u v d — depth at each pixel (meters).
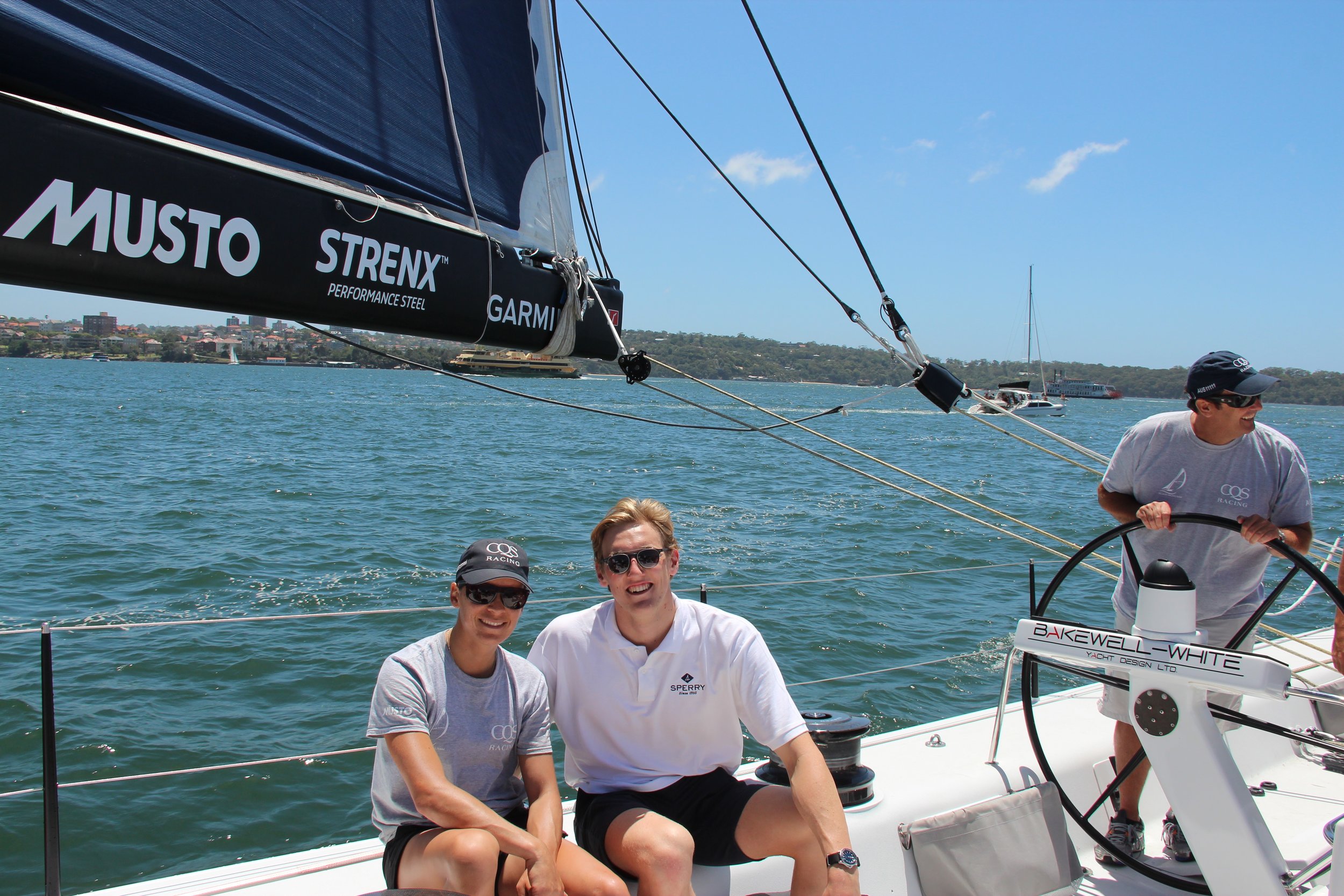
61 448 25.17
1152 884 2.70
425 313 2.06
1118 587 2.96
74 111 1.54
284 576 10.61
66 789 5.20
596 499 18.33
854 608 9.48
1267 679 2.05
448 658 2.18
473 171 2.25
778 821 2.20
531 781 2.22
